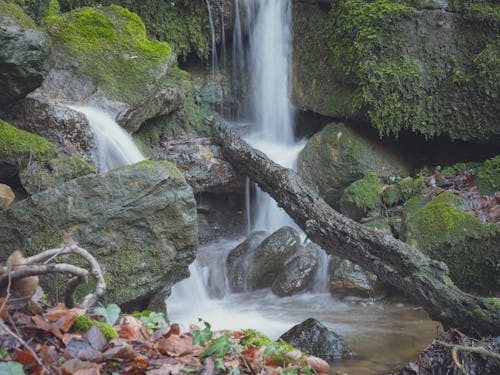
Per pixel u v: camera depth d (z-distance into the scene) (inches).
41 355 116.0
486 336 199.0
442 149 323.6
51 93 268.8
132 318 138.6
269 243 278.5
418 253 222.1
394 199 297.0
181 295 250.2
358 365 194.5
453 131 302.2
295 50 348.2
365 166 309.9
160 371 118.0
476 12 292.8
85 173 215.0
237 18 371.9
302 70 343.9
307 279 268.8
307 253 275.3
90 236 187.5
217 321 237.8
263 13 365.7
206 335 130.5
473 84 295.0
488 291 254.4
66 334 122.0
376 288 260.1
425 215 264.4
